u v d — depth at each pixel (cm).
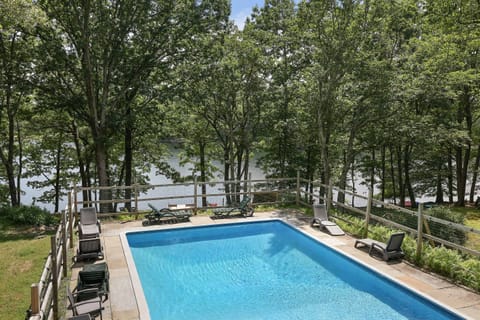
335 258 926
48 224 1278
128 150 2075
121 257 877
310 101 1577
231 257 959
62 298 664
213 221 1193
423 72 1555
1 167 2100
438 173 2338
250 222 1198
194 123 2248
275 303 711
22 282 775
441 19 1375
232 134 1980
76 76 1589
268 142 2045
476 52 1730
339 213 1247
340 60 1458
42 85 1533
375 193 3108
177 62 1750
